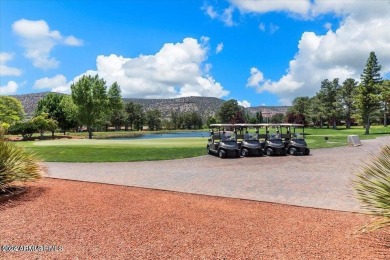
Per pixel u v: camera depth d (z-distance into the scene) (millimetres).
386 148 5355
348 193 8234
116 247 4621
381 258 4102
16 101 53844
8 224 5605
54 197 7496
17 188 8195
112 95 58219
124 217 6074
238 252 4422
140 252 4445
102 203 7078
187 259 4215
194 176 11039
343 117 78312
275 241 4820
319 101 81938
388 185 4820
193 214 6324
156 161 15234
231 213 6414
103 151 18797
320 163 14398
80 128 87312
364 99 49781
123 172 11883
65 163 14484
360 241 4738
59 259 4215
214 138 17594
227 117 96938
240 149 17547
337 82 79938
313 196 7949
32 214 6188
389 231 5141
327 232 5191
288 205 7059
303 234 5113
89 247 4617
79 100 49969
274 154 17953
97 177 10672
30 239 4918
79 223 5691
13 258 4238
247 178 10641
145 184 9492
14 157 7973
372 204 4930
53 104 61250
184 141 29672
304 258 4176
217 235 5109
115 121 95125
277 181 10086
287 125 17828
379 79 51438
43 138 44406
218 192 8438
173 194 8148
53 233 5184
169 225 5621
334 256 4207
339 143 25359
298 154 18078
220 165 13953
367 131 49250
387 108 69000
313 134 45125
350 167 12992
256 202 7355
